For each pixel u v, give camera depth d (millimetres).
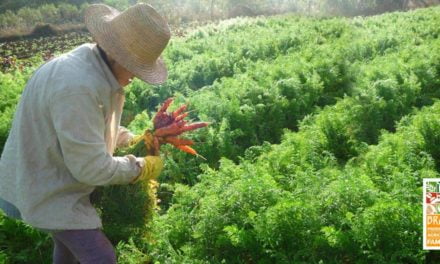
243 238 4996
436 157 7289
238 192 5359
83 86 3402
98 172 3473
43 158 3598
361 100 9039
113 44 3553
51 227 3607
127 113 9586
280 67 10797
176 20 29469
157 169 3980
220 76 11938
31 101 3551
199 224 5285
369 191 5328
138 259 5109
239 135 8266
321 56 12422
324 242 4953
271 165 6535
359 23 19844
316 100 10234
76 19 28797
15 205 3717
